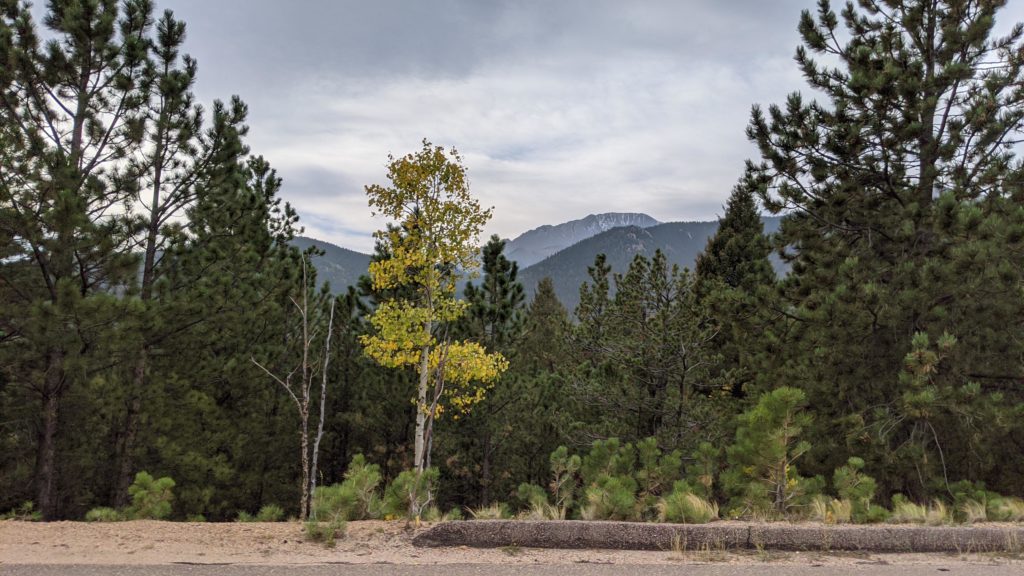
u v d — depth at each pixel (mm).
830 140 11477
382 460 19297
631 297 16234
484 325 16922
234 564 4645
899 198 11711
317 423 19047
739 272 22484
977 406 9070
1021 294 9461
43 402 11961
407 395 17047
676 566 4715
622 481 7984
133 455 13367
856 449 10055
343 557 4871
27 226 10203
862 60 11367
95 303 10008
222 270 14312
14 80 11977
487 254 17359
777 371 11906
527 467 19781
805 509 7352
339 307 19375
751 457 7527
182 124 13594
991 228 9312
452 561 4777
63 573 4352
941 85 11070
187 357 14477
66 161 10953
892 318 10242
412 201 10062
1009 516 6949
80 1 12375
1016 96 10828
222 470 13898
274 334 17812
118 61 13086
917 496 9891
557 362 24156
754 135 12359
